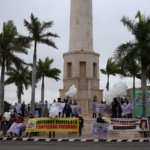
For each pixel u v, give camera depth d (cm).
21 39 4584
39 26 4606
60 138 2836
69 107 3319
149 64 3850
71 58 5369
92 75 5356
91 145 2244
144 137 3022
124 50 3825
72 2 5512
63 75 5453
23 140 2689
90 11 5512
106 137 2797
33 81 4534
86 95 5225
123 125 2923
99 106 3800
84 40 5400
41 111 4103
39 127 2922
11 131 2988
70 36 5484
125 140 2661
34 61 4612
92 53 5388
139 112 4803
